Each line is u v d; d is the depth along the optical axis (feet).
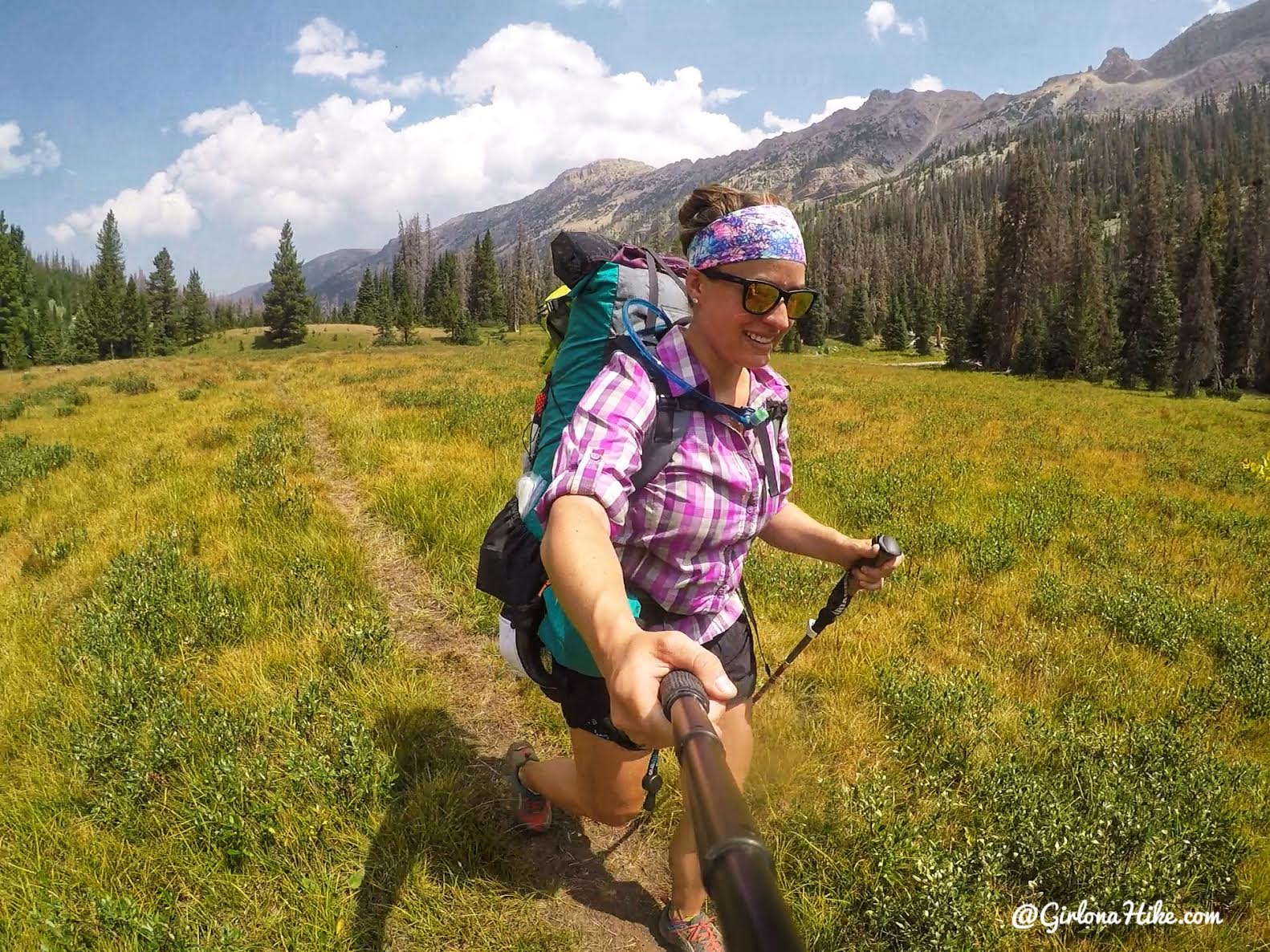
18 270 373.20
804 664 14.57
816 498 27.55
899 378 155.94
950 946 8.03
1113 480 38.29
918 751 11.77
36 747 11.27
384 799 10.11
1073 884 9.19
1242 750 13.04
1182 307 237.25
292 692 12.66
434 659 14.62
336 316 572.10
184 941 7.77
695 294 6.28
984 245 488.02
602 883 9.39
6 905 8.28
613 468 5.25
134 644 14.12
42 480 30.76
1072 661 15.56
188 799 9.93
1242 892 9.45
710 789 2.27
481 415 39.91
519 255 539.70
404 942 8.36
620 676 3.34
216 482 25.99
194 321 472.44
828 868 9.29
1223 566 23.80
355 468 28.81
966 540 23.32
